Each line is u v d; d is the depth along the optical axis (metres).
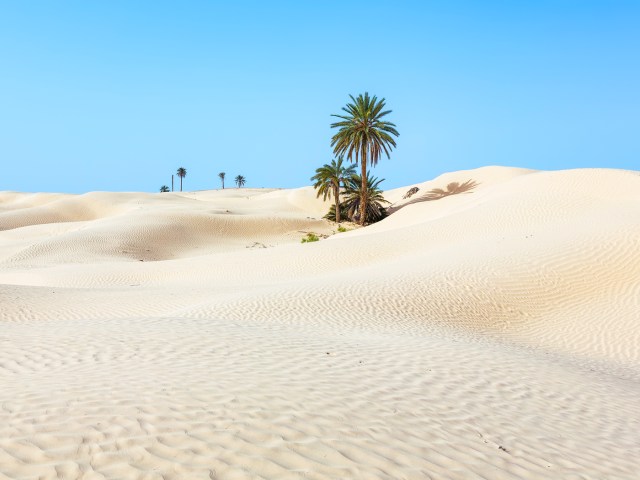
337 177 60.75
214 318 12.49
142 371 6.37
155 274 27.06
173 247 47.62
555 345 13.39
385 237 28.80
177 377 6.11
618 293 16.44
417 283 17.27
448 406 6.13
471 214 30.33
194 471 3.72
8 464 3.67
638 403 7.91
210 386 5.79
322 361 7.69
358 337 10.74
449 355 9.36
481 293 16.59
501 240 22.61
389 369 7.66
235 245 52.00
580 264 18.33
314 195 81.44
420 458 4.41
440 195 56.56
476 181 56.59
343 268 24.05
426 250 24.83
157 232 49.59
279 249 30.08
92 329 9.50
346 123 51.16
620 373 10.73
